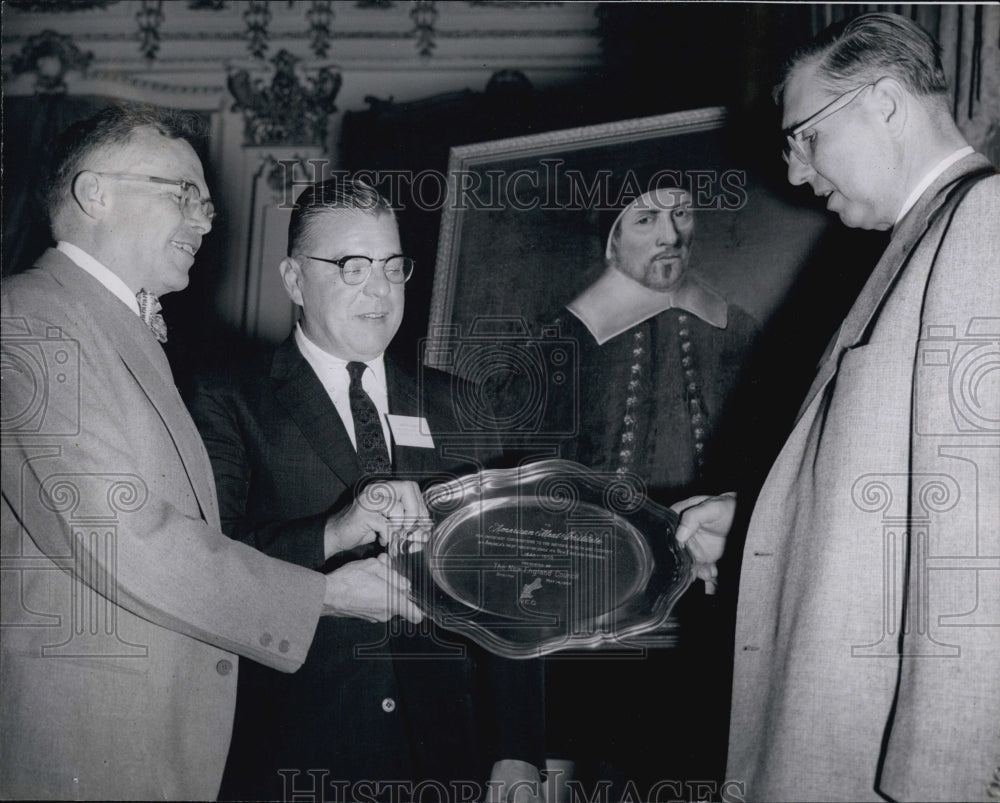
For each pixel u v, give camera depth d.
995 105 2.76
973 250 1.96
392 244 2.56
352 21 3.13
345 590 2.28
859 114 2.19
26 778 2.03
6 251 2.83
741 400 2.82
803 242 2.88
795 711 1.97
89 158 2.34
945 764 1.80
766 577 2.12
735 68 2.97
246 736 2.33
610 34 3.06
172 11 3.14
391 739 2.36
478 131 3.03
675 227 2.91
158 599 2.09
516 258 2.93
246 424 2.45
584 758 2.60
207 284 2.90
